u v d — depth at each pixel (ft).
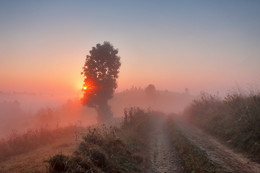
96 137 35.27
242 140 38.34
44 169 21.18
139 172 29.73
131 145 41.63
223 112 64.44
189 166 28.71
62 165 21.20
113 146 35.24
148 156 39.40
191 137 52.70
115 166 27.25
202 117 81.76
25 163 30.94
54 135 68.03
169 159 35.83
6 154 48.34
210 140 48.14
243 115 47.19
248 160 30.48
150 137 61.77
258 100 50.06
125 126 63.26
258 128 37.19
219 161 30.55
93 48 144.15
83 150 28.27
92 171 21.53
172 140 51.42
